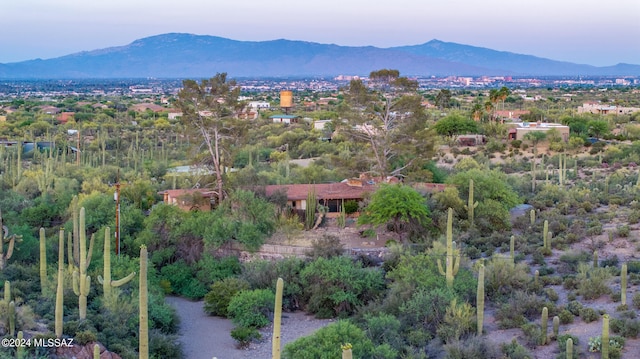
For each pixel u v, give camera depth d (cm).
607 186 6391
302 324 3816
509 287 3700
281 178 6562
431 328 3284
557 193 6156
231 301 3838
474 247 4625
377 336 3166
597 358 2802
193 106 5738
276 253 4644
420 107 6197
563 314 3225
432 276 3669
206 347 3459
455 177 5738
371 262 4472
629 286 3638
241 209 4934
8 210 5475
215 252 4700
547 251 4422
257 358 3303
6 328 2833
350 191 5581
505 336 3138
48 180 6656
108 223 4869
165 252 4650
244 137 5844
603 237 4672
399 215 4900
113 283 3148
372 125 6331
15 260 4050
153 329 3394
